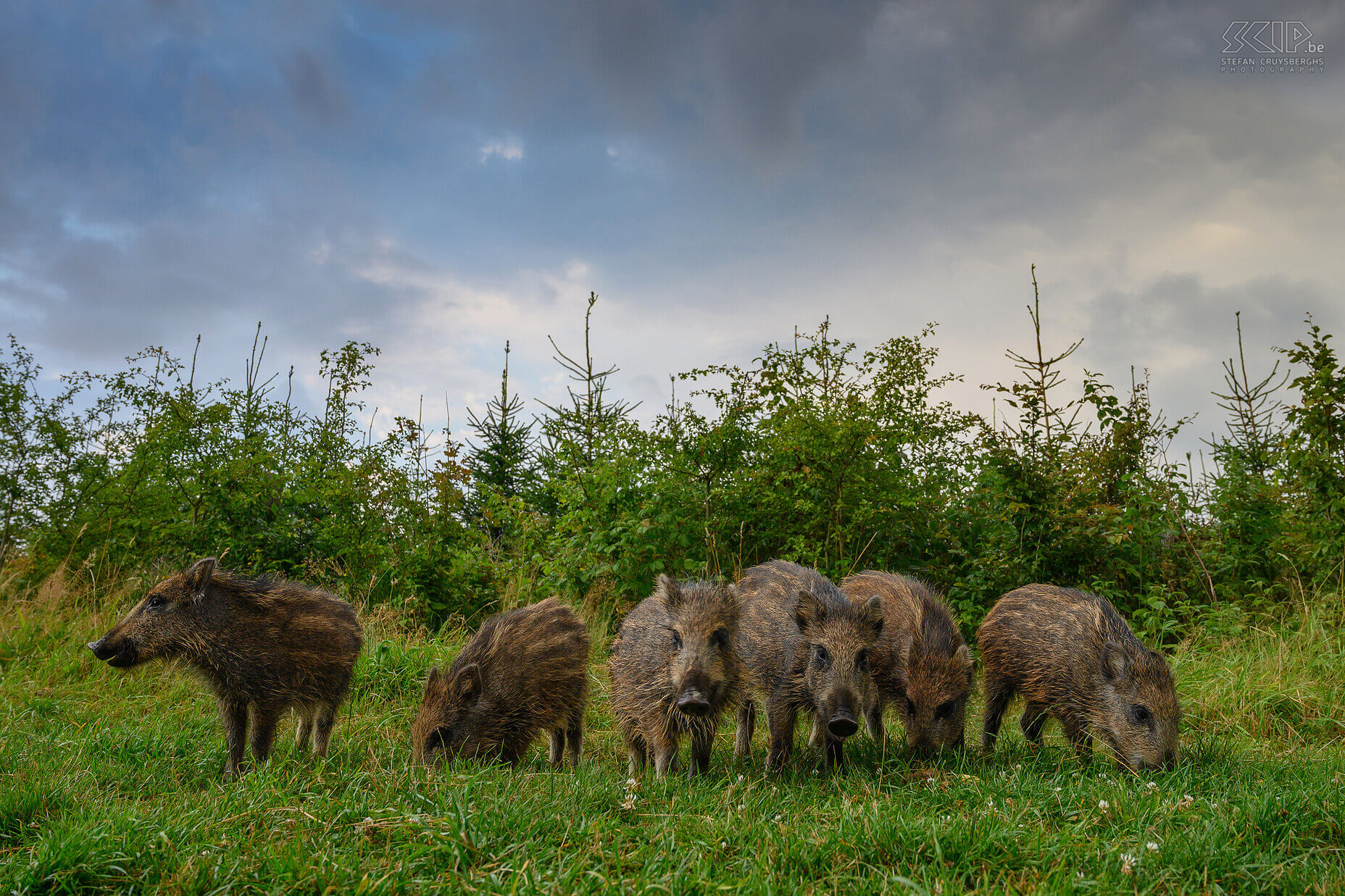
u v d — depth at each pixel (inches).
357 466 443.8
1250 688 299.9
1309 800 159.3
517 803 160.9
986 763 235.6
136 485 439.8
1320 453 378.6
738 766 244.8
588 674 276.2
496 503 487.2
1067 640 251.3
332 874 129.4
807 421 419.8
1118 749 232.4
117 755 223.3
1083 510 396.5
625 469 422.9
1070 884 126.4
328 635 246.7
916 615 265.9
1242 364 488.4
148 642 226.1
